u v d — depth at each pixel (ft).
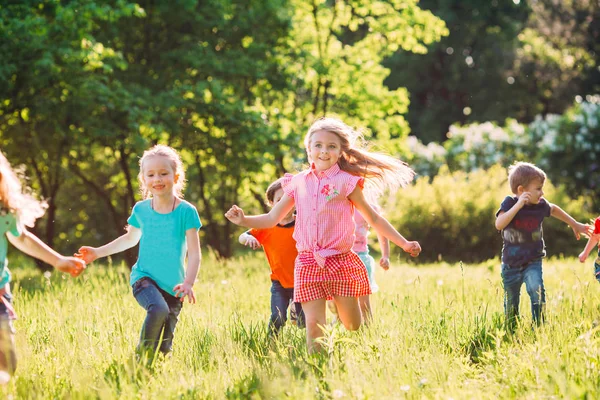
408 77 156.35
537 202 24.47
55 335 21.26
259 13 68.13
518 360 16.63
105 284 34.27
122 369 17.12
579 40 153.58
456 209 75.61
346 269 19.62
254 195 77.92
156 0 61.82
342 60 75.51
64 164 67.56
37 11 54.75
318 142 20.03
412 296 28.45
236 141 63.82
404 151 79.30
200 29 65.72
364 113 77.10
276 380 15.61
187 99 62.44
